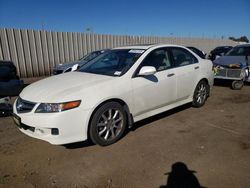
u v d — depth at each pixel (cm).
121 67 387
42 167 294
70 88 323
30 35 1098
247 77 736
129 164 296
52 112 296
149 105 396
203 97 536
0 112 471
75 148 341
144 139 368
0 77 567
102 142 337
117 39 1465
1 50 1019
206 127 416
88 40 1322
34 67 1137
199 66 505
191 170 281
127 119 374
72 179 268
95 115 323
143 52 404
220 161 300
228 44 2605
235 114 487
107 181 263
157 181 261
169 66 438
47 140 302
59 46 1209
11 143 362
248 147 337
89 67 438
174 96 446
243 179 262
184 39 2019
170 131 398
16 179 269
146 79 383
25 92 346
